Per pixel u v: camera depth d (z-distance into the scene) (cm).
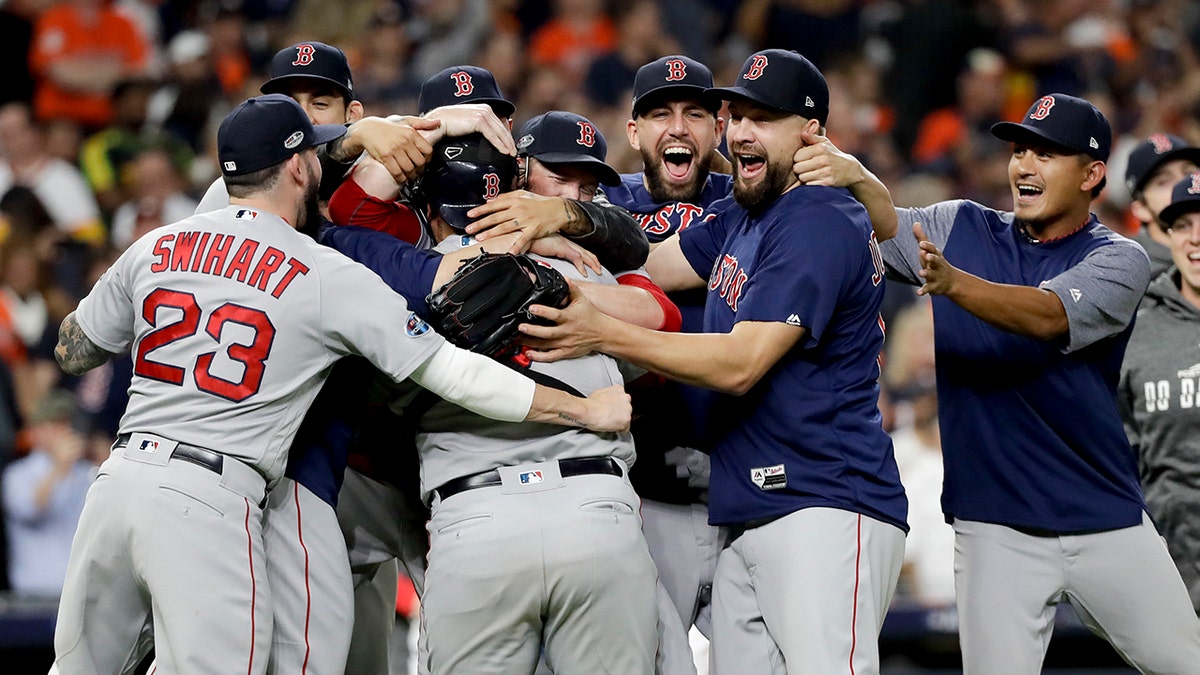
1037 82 5325
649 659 1747
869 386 1889
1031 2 5528
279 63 2175
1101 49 5378
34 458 3300
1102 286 1964
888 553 1850
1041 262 2059
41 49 4938
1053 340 1972
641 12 5197
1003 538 2034
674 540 2034
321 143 1792
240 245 1700
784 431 1834
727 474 1877
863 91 5172
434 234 1875
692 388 1942
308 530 1792
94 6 5019
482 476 1714
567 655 1738
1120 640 2045
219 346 1669
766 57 1864
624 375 1902
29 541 3262
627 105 4931
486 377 1673
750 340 1767
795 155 1861
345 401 1847
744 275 1867
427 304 1711
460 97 1992
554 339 1730
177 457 1661
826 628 1784
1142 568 1994
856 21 5431
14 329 3822
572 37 5266
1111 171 4769
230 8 5234
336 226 1839
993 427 2020
